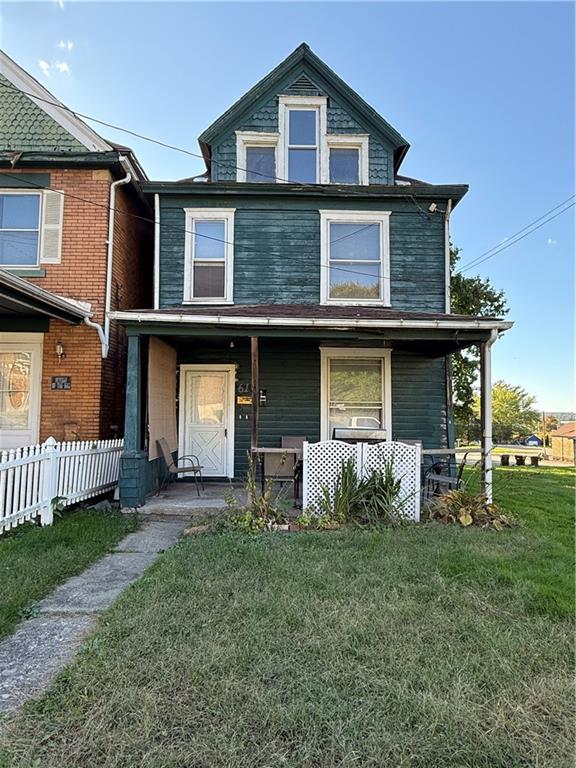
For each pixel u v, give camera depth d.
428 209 9.37
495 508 6.53
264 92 9.79
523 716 2.26
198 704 2.29
